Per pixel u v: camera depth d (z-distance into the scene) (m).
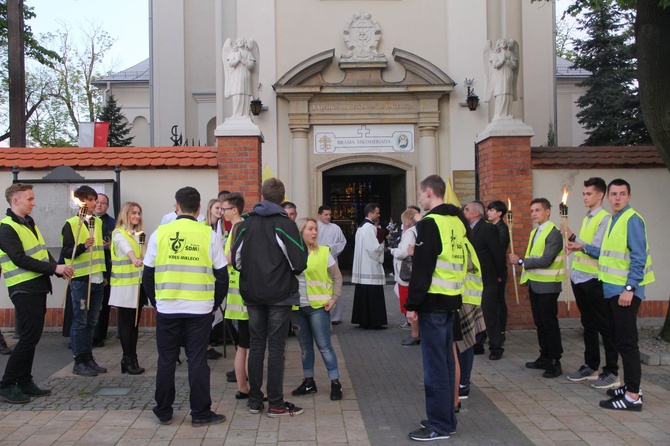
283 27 15.62
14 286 6.32
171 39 22.73
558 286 7.30
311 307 6.46
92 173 9.66
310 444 5.24
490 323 8.10
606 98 19.00
